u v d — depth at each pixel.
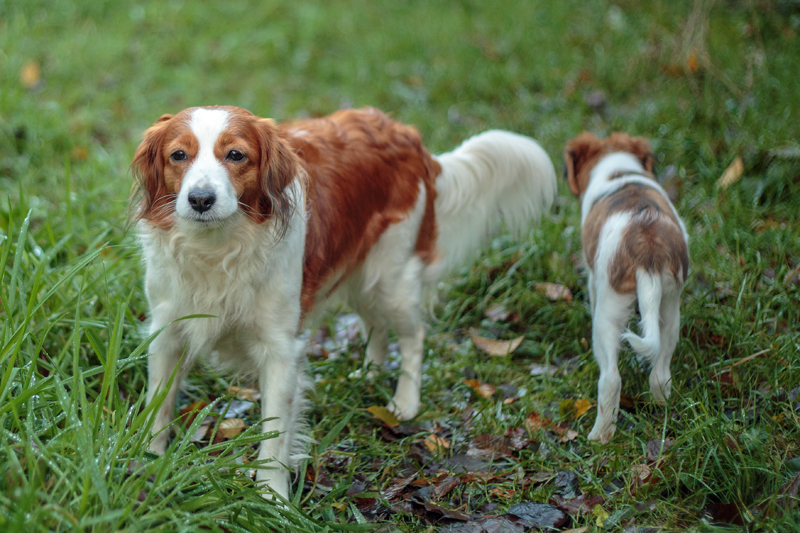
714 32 6.87
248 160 2.75
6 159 5.47
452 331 4.33
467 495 3.01
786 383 3.22
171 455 2.40
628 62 6.59
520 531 2.73
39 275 2.67
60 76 6.89
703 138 5.34
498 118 6.30
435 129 6.17
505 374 3.87
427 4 8.64
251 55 7.73
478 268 4.61
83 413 2.30
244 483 2.66
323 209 3.27
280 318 2.98
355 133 3.57
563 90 6.55
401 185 3.67
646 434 3.15
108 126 6.30
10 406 2.28
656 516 2.76
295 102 6.91
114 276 3.78
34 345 3.08
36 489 2.04
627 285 3.15
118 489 2.13
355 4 8.70
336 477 3.13
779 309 3.81
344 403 3.57
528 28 7.71
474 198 4.09
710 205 4.77
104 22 8.05
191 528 2.10
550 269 4.48
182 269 2.86
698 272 4.13
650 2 7.71
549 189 4.20
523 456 3.21
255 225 2.81
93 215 4.53
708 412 3.12
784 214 4.61
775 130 5.20
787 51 6.33
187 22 8.23
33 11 7.95
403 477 3.13
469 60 7.25
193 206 2.57
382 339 3.95
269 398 3.00
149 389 3.01
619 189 3.60
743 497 2.74
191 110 2.81
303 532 2.52
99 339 3.26
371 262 3.64
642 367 3.53
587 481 2.96
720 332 3.63
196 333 2.96
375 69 7.30
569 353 4.00
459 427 3.51
